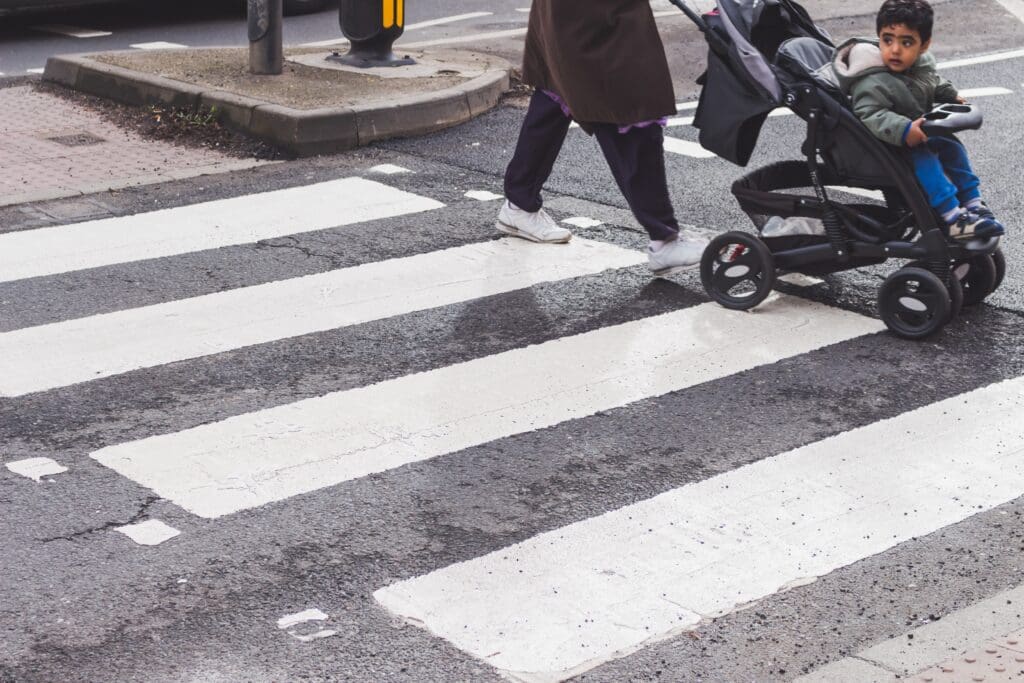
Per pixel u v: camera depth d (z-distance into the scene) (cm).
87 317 659
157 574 441
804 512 485
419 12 1569
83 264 730
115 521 473
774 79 634
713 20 650
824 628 417
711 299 691
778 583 440
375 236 784
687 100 1149
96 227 791
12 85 1141
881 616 424
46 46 1346
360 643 407
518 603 428
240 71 1097
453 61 1180
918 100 627
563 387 588
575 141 996
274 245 766
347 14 1140
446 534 468
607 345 634
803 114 636
